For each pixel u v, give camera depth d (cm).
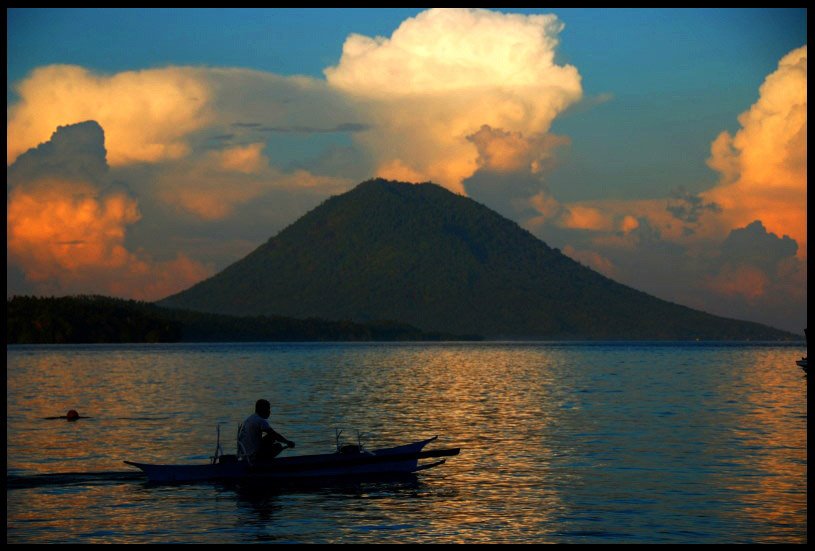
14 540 2045
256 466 2695
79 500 2444
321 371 9575
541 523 2158
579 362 12725
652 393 6131
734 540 2005
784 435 3644
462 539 2033
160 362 11788
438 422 4212
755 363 12194
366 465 2759
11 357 13350
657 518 2195
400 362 12594
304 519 2219
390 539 2036
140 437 3675
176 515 2272
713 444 3388
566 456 3109
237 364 11319
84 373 8825
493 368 10588
